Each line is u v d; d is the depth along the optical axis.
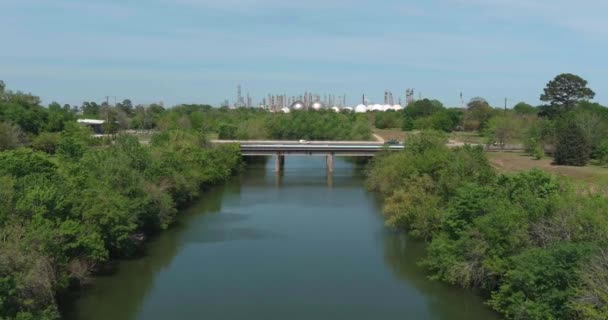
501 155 113.38
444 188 60.69
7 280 32.47
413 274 52.75
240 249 61.19
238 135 162.88
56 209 45.66
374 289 48.97
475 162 65.12
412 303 45.66
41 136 102.06
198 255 58.66
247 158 161.00
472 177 61.00
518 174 51.31
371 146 130.38
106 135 141.25
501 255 41.59
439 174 65.88
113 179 60.00
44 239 39.91
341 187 108.62
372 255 59.06
